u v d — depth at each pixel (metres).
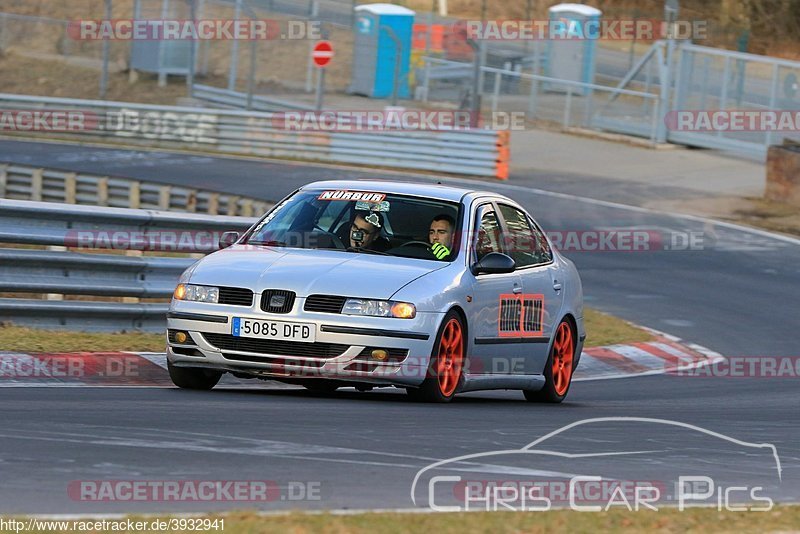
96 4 122.56
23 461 14.80
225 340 21.28
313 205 24.02
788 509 14.62
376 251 22.91
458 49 102.56
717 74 82.69
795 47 132.38
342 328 20.83
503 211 25.34
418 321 21.14
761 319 43.06
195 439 16.80
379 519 12.77
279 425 18.36
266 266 21.83
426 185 24.91
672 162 79.12
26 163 73.38
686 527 13.28
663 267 51.78
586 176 74.56
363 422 19.16
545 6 132.12
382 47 98.75
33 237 27.66
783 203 67.38
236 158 79.50
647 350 36.53
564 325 26.36
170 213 30.23
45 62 114.12
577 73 94.81
